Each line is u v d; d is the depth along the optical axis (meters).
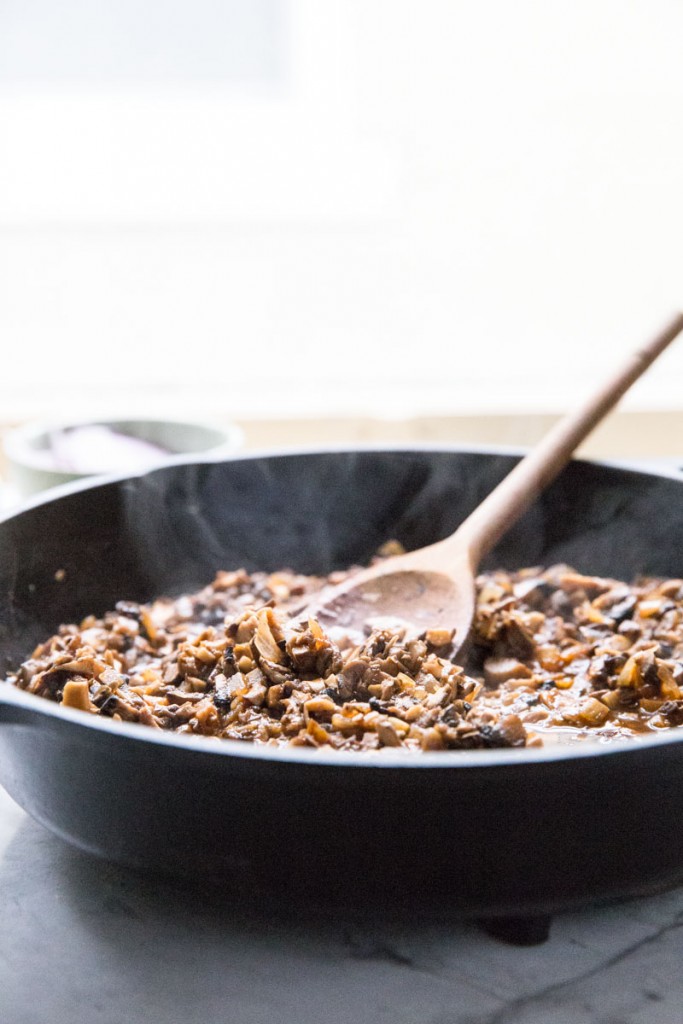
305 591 0.88
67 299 1.30
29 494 0.96
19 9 1.28
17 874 0.73
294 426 1.20
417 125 1.29
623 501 0.88
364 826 0.64
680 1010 0.67
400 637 0.78
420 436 1.20
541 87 1.28
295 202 1.29
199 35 1.31
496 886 0.66
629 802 0.65
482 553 0.84
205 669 0.77
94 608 0.85
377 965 0.69
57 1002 0.68
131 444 1.02
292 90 1.32
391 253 1.32
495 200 1.31
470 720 0.71
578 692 0.78
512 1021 0.67
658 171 1.30
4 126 1.28
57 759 0.67
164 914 0.71
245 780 0.64
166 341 1.32
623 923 0.71
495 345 1.35
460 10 1.26
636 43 1.27
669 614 0.83
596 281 1.33
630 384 0.87
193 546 0.89
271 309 1.33
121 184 1.29
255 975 0.69
